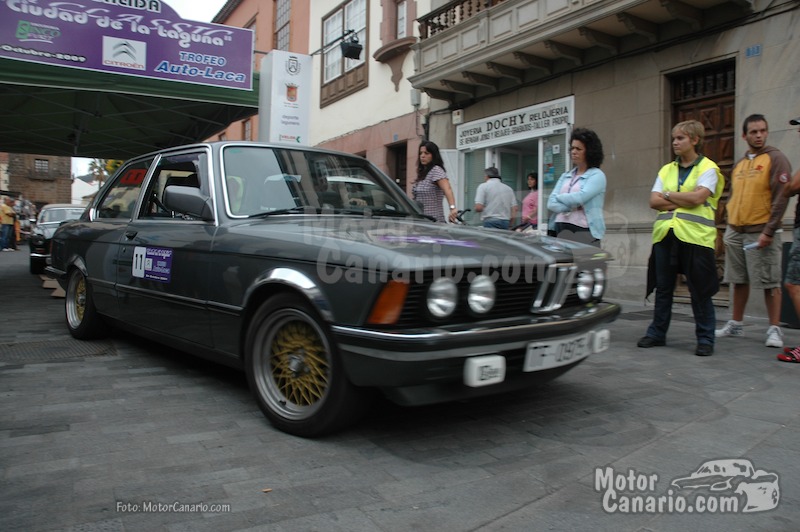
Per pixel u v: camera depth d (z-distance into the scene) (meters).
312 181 3.87
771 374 4.04
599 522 2.05
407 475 2.42
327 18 16.69
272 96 9.11
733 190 5.24
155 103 10.59
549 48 9.05
